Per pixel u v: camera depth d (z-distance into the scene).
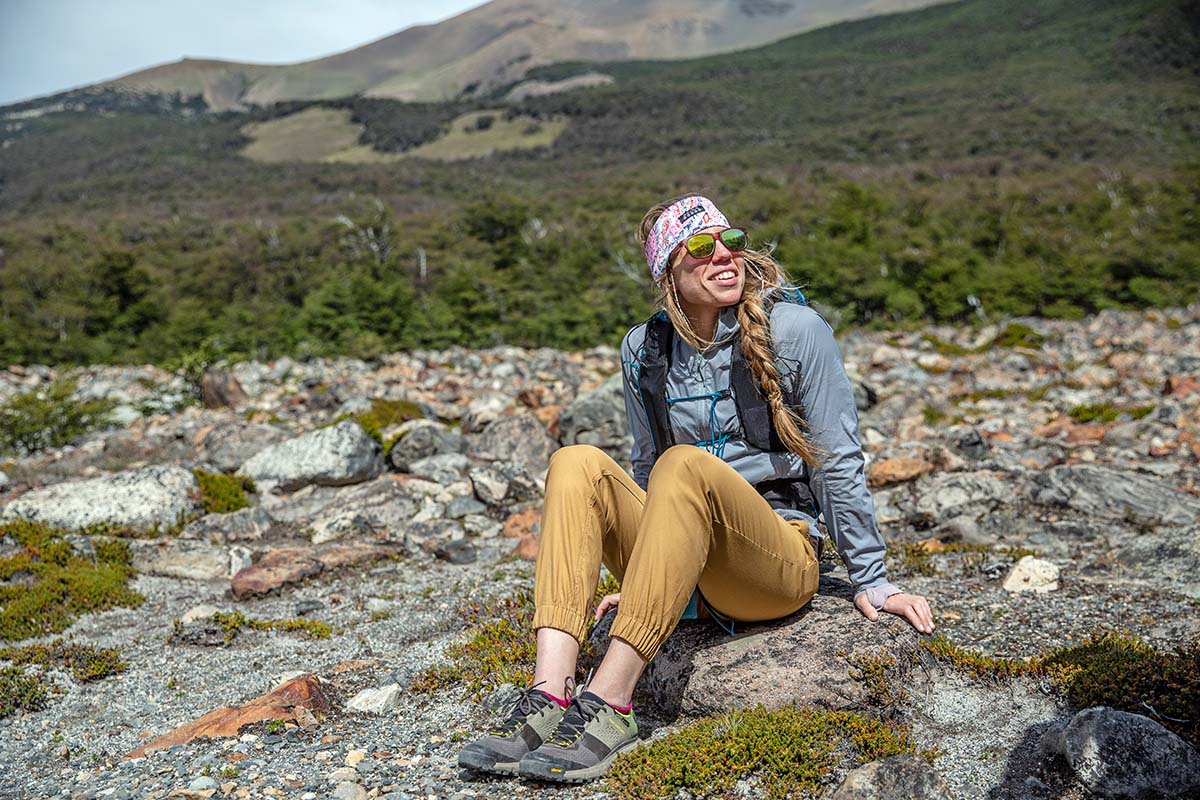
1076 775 2.36
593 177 155.62
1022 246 40.22
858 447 2.84
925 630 2.88
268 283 50.97
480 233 56.22
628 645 2.53
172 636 4.39
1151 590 3.99
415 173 175.75
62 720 3.47
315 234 65.62
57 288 48.16
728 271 2.69
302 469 7.66
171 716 3.46
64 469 9.26
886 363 14.58
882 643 2.85
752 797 2.39
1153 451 7.49
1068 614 3.71
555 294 32.69
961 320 28.95
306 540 6.36
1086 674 2.86
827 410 2.75
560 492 2.66
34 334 32.00
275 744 2.99
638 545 2.55
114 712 3.53
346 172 192.75
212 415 12.41
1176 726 2.60
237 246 61.41
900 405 10.27
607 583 4.20
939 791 2.29
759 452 2.82
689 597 2.58
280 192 158.12
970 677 3.00
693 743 2.55
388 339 23.83
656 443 2.93
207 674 3.90
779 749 2.49
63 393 12.69
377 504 6.82
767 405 2.75
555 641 2.57
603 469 2.71
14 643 4.42
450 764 2.75
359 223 60.66
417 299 32.31
